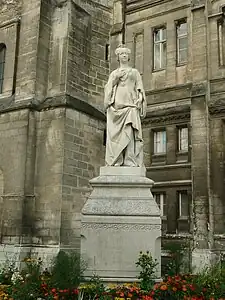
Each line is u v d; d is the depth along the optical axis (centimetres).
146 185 1012
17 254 1820
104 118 2203
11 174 1977
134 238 966
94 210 991
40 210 1917
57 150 1942
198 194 1966
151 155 2247
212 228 1920
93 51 2300
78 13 2212
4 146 2039
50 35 2167
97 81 2284
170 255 1423
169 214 2100
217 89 2095
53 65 2117
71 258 939
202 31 2173
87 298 848
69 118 1995
